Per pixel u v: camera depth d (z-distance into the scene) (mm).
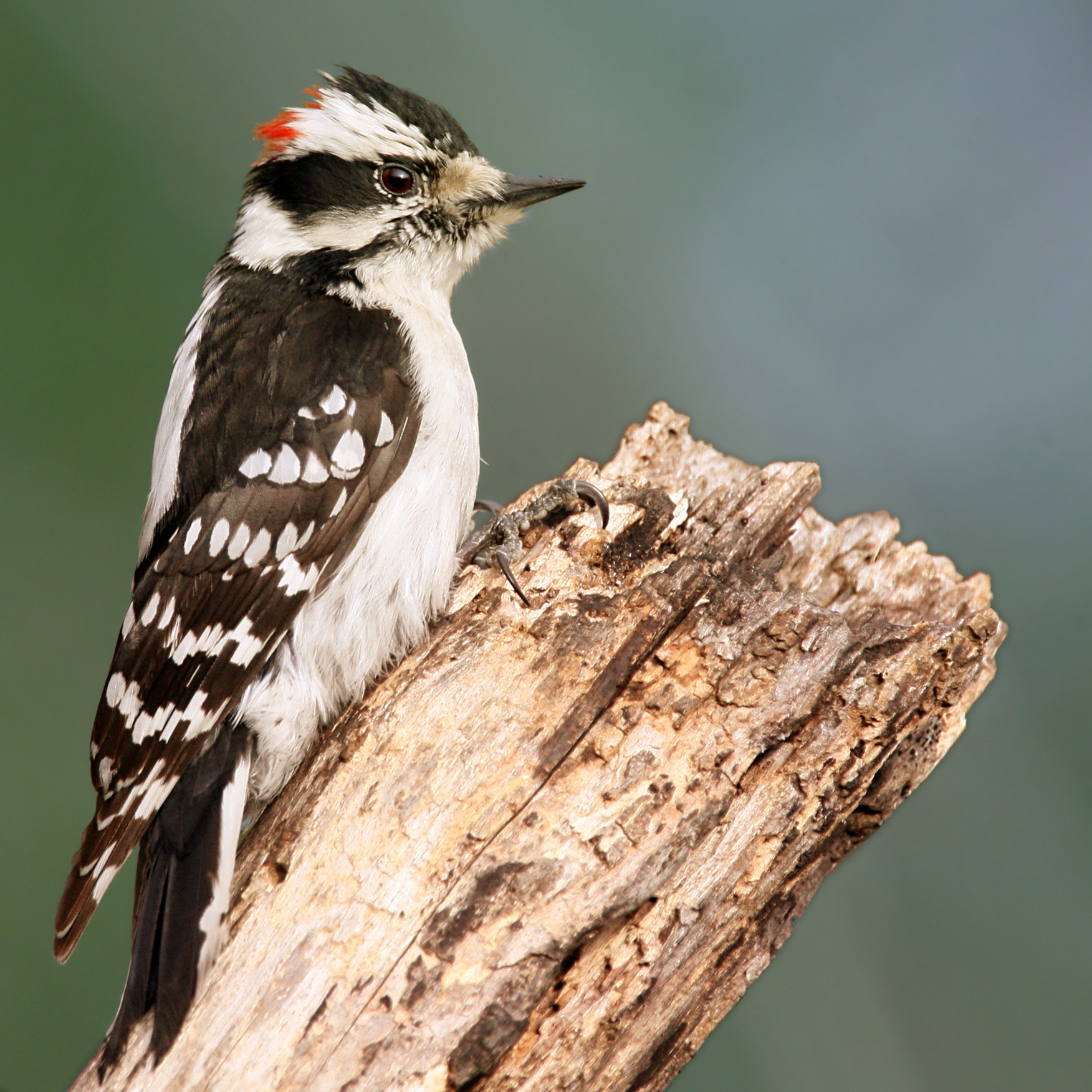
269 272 4016
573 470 4008
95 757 3986
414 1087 3953
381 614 3992
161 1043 3957
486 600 3990
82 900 3977
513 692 3975
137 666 3986
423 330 4008
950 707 3980
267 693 3986
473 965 3959
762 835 3969
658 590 3979
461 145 4020
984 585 4004
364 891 3963
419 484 3996
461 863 3963
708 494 4008
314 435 3994
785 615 3979
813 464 4008
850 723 3973
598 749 3971
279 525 3990
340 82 4023
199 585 3988
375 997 3957
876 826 3982
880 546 4008
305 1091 3953
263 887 3967
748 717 3973
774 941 3975
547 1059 3961
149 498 4008
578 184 4023
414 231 4020
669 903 3965
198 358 4004
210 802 3980
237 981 3961
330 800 3971
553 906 3961
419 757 3971
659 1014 3965
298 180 4020
